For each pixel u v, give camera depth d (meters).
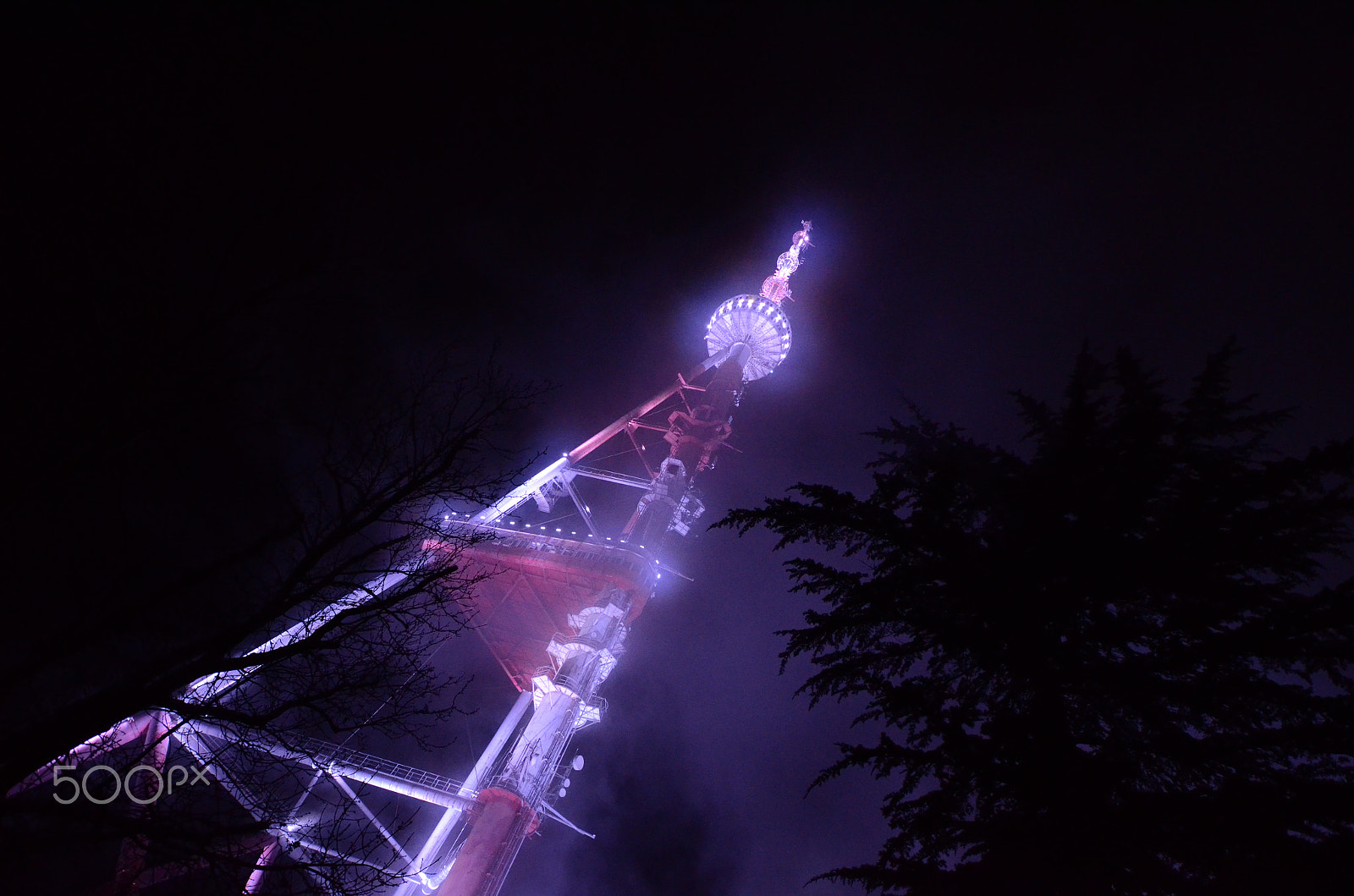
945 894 8.67
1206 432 12.14
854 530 11.95
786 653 11.66
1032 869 8.11
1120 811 8.10
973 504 13.13
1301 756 8.96
